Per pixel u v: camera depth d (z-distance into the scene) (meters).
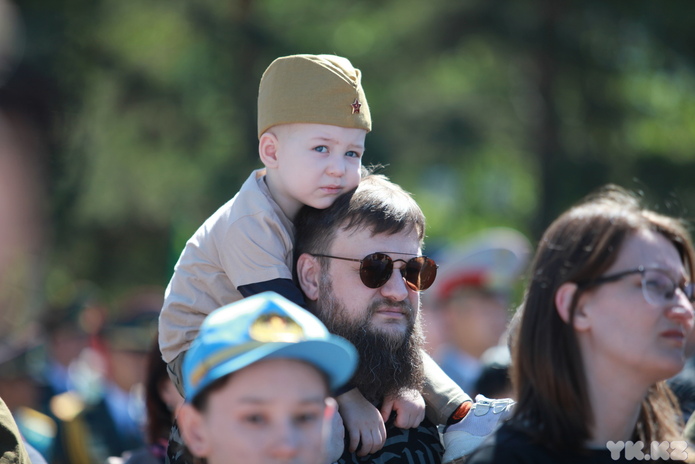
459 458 9.08
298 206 9.68
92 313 21.50
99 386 19.83
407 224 9.20
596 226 7.98
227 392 6.43
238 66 40.94
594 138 42.66
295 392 6.43
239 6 41.62
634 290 7.74
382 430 8.71
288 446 6.32
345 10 44.31
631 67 44.12
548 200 42.28
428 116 44.12
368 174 10.19
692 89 46.25
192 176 40.25
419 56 43.50
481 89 45.59
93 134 34.41
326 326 9.05
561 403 7.66
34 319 19.91
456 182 54.00
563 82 42.84
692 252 8.31
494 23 42.03
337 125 9.37
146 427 12.99
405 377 9.05
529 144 44.41
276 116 9.49
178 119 39.97
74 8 34.28
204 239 9.41
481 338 23.33
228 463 6.38
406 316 9.19
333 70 9.51
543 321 7.92
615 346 7.69
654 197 40.34
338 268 9.04
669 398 9.25
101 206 36.50
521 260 24.14
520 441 7.58
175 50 41.75
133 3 39.47
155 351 12.85
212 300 9.26
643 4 40.97
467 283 23.47
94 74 36.03
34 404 18.41
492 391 15.09
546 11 41.94
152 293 38.34
